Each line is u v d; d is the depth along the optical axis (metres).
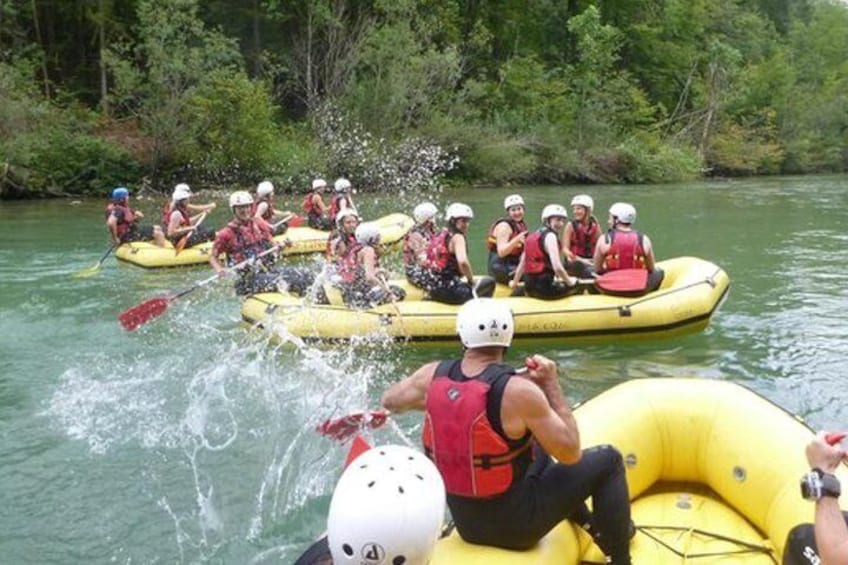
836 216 16.52
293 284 7.62
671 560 3.22
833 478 2.41
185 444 4.88
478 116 26.56
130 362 6.43
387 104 23.61
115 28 22.80
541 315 6.76
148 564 3.67
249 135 21.14
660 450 3.73
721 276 7.71
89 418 5.30
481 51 29.34
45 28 24.25
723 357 6.52
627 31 33.62
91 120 21.48
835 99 37.66
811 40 44.59
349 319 6.73
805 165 35.62
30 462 4.64
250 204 7.71
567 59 32.03
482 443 2.61
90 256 11.21
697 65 36.22
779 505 3.25
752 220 15.86
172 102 20.58
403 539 2.11
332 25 24.22
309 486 4.38
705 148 31.89
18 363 6.41
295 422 5.22
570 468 2.79
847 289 9.06
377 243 7.03
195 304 8.29
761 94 35.97
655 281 7.20
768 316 7.80
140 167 20.91
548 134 26.42
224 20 24.73
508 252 7.63
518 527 2.72
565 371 6.19
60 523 3.99
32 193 19.50
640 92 32.34
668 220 15.98
